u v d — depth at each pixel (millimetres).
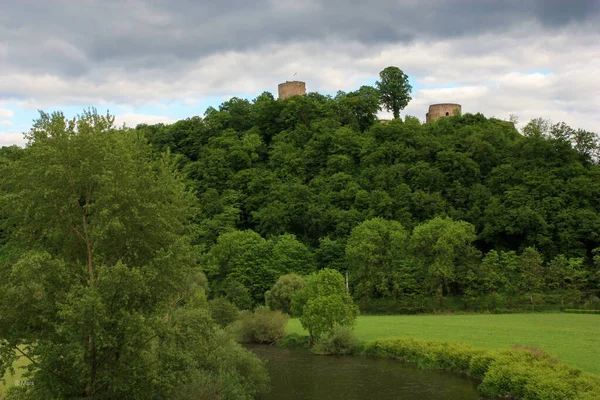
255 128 142625
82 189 25766
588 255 99438
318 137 129625
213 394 29125
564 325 59406
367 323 66812
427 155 119375
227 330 38031
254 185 119688
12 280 23234
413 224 101062
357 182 115062
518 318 68938
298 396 35906
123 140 26531
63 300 23344
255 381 36406
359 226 93000
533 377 31297
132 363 23219
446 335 53188
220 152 126375
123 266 22297
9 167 24672
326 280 54938
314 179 118625
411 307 83125
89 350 22438
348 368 44500
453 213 105250
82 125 25828
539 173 108000
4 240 26984
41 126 25344
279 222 108875
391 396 34875
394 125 129875
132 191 24484
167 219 26859
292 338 58812
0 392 27531
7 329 23188
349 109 146000
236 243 94000
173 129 142125
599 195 104062
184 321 25359
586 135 120938
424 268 86312
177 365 24297
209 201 113250
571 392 28203
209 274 91812
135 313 22422
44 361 21953
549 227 98375
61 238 26078
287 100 151000
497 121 147375
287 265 93250
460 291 93125
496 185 111625
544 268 90125
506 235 104125
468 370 40000
